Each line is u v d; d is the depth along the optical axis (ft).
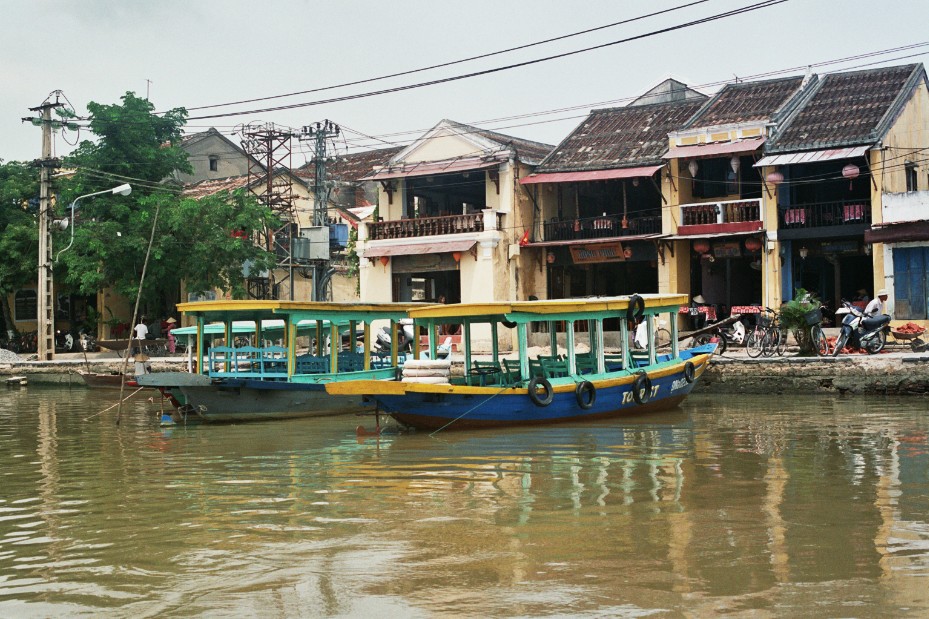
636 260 95.14
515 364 57.21
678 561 24.44
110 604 22.12
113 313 125.18
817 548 25.36
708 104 94.43
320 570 24.34
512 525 28.63
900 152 83.46
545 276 100.94
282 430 53.93
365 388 46.24
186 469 40.57
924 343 69.97
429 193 108.68
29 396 85.56
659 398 58.03
